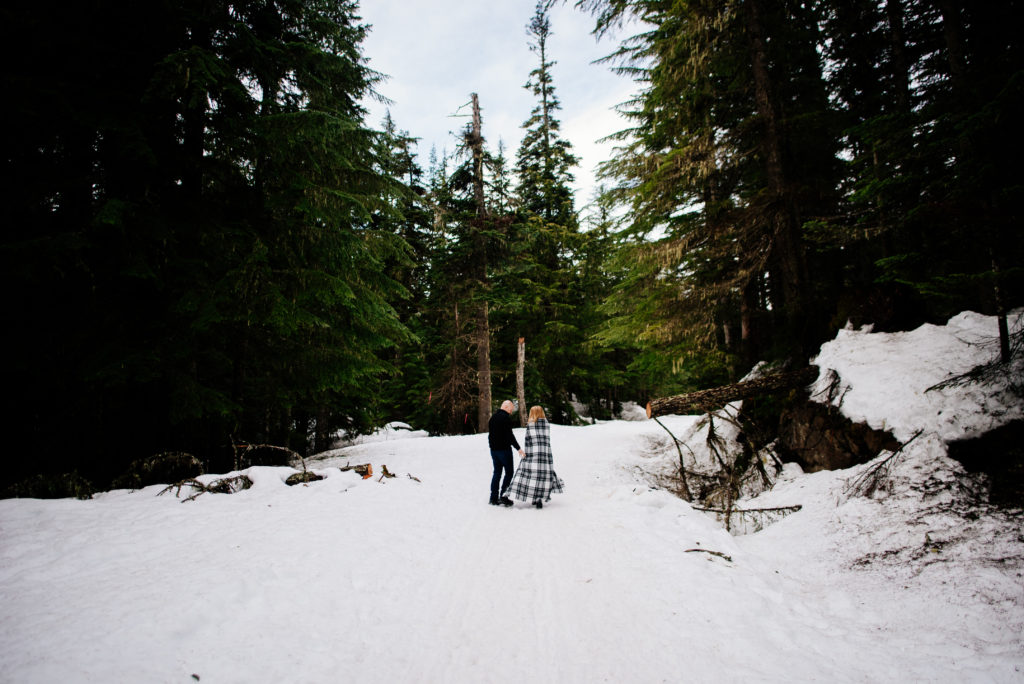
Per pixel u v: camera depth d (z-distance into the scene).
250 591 3.23
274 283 7.15
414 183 23.28
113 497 5.73
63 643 2.43
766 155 9.11
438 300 20.09
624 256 11.38
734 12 9.05
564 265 24.31
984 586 3.21
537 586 3.71
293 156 7.61
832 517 4.91
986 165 4.42
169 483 6.85
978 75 5.28
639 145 12.23
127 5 6.39
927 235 5.72
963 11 6.58
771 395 8.22
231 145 7.51
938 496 4.36
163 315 6.75
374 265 9.08
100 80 6.51
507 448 6.59
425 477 8.29
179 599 3.03
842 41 11.72
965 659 2.52
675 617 3.18
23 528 4.30
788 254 8.69
